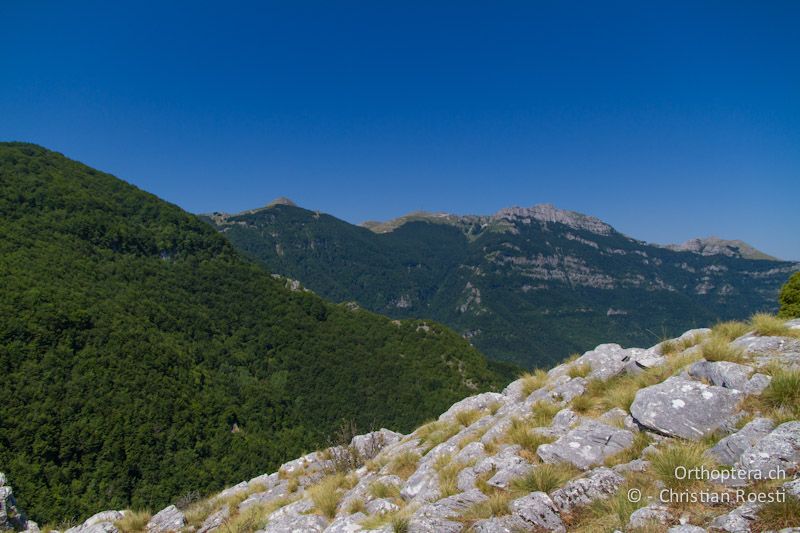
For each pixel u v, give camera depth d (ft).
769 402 24.76
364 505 35.88
